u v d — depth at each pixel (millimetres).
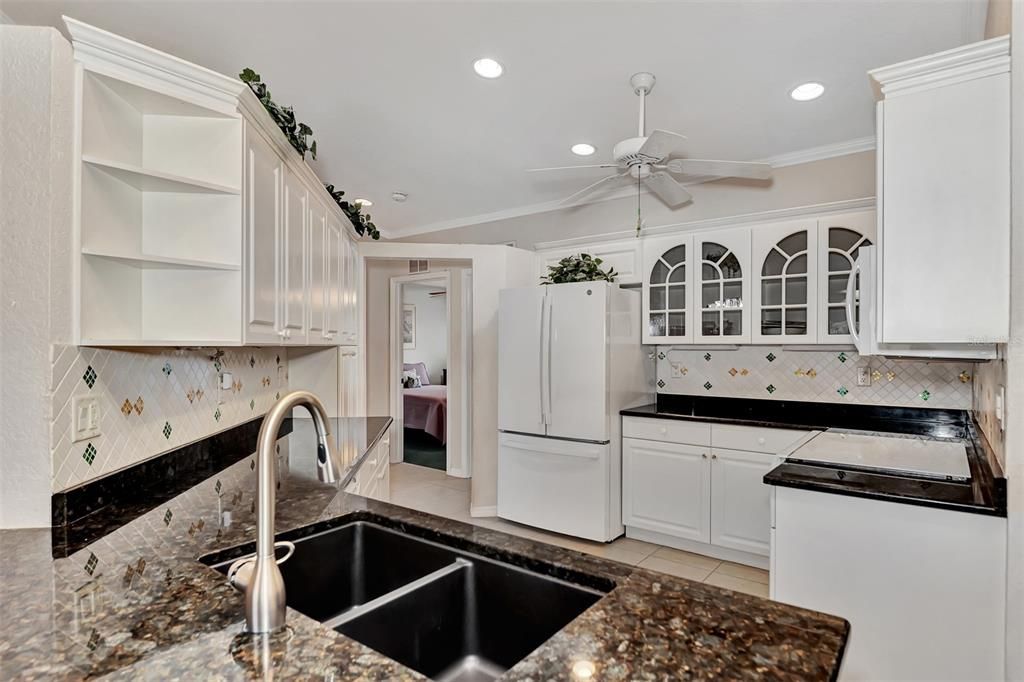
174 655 737
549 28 2049
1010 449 1453
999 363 1756
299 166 2354
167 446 1853
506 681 681
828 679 696
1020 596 1329
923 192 1574
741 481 3092
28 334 1288
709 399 3734
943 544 1596
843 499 1739
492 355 4016
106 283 1500
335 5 1900
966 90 1523
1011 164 1459
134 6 1882
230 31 2045
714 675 703
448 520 1364
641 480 3436
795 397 3406
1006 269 1486
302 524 1347
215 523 1356
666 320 3611
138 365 1678
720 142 3182
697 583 988
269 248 1989
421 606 1104
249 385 2648
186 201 1696
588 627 826
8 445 1283
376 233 3695
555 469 3516
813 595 1786
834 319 3041
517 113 2795
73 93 1362
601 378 3326
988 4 1878
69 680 681
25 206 1284
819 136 3098
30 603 906
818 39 2117
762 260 3230
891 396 3102
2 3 1832
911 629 1640
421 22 2006
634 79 2416
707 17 1979
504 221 4828
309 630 802
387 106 2705
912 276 1588
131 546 1189
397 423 5730
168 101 1580
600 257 3896
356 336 3791
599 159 3473
